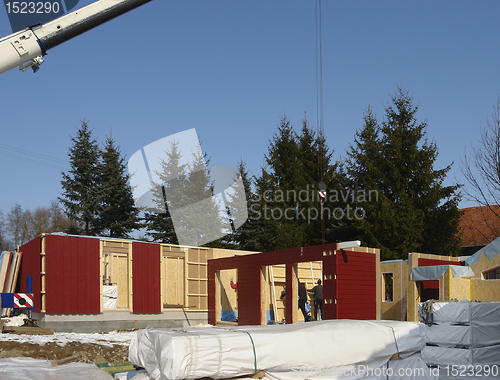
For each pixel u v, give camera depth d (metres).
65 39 8.99
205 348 5.54
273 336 6.02
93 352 11.22
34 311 16.11
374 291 14.95
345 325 6.77
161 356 5.49
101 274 16.78
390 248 28.03
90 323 16.27
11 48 8.71
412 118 30.22
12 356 9.88
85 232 32.84
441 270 16.00
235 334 5.89
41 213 50.78
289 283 15.55
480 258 16.36
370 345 6.64
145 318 17.81
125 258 18.02
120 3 9.05
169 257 19.16
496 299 15.34
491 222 29.12
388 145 30.36
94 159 34.22
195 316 19.41
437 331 9.55
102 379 7.50
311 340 6.23
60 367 8.22
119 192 32.84
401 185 28.97
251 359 5.75
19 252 18.06
